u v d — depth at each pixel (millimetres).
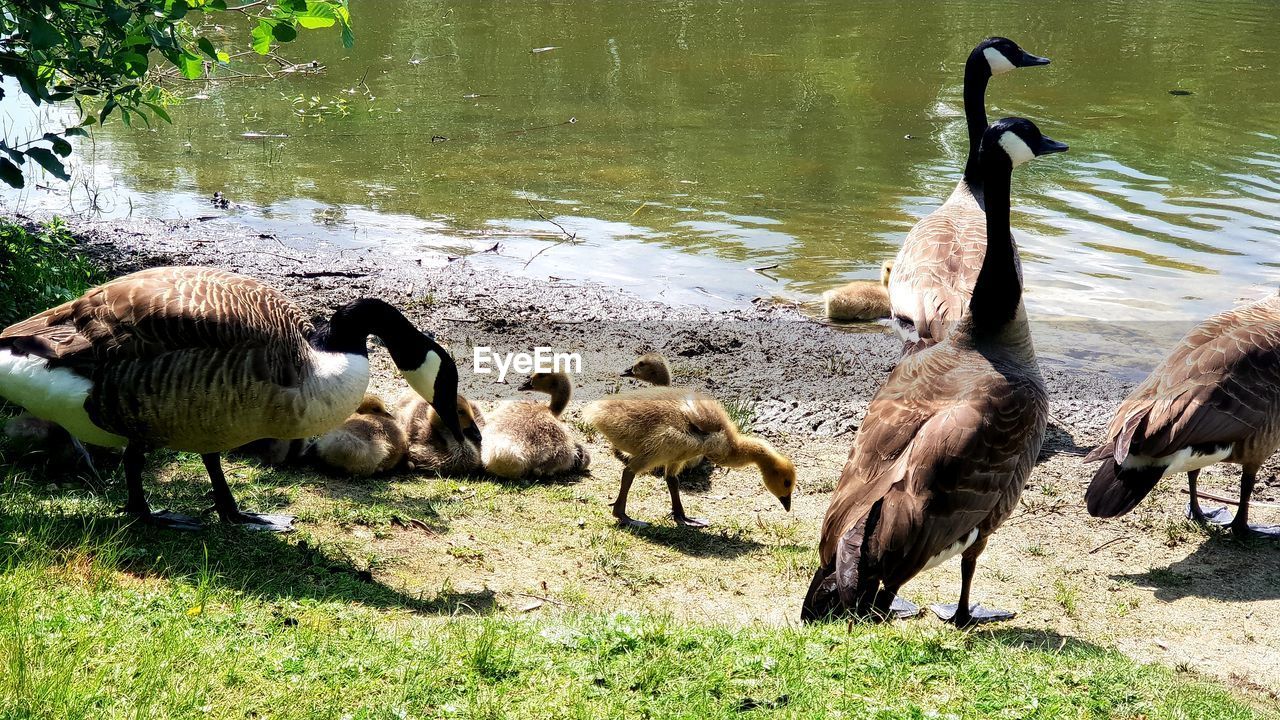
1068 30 27203
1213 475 9367
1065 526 8352
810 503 8719
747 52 25266
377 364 11273
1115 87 22078
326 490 7980
